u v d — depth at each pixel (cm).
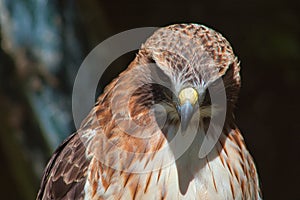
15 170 1322
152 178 905
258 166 1972
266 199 1967
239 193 931
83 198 948
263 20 1870
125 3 1920
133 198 909
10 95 1273
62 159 984
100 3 1903
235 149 935
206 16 1916
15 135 1280
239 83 929
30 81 1273
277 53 1838
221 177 919
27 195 1326
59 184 978
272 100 1969
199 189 911
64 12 1295
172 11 1927
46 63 1277
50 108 1271
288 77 1888
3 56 1269
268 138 1983
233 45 1878
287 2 1880
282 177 1978
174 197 905
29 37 1279
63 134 1269
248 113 1977
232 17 1898
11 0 1273
